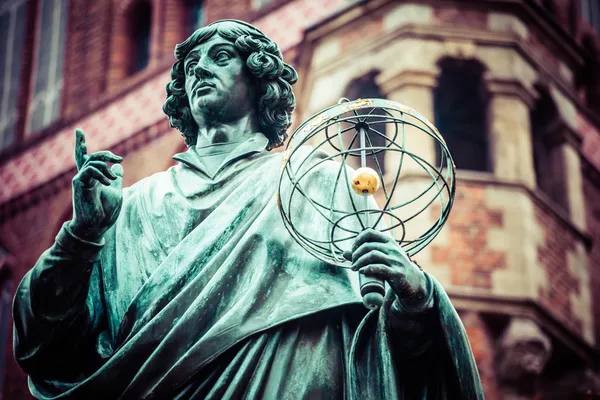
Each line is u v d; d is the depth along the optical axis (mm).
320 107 29359
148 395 4848
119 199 5129
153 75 35344
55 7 38375
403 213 25703
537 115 30906
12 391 33250
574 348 27594
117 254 5316
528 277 27297
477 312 26828
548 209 28625
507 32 30094
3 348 34094
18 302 5117
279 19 32656
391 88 28766
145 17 37250
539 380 27250
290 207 5285
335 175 5438
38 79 37625
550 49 31188
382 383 4906
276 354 4945
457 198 27500
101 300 5266
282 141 5781
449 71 29453
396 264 4930
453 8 29922
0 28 38781
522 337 26531
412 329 4977
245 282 5070
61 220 35594
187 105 5812
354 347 4918
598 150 32656
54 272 5082
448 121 29000
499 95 29359
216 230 5207
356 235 5266
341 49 29688
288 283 5090
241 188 5348
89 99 36312
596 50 35500
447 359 4988
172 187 5434
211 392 4852
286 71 5801
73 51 37438
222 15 34719
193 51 5754
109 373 4934
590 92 35125
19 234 35875
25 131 37125
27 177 36312
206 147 5594
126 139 34812
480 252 27125
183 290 5031
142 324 5023
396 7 29641
